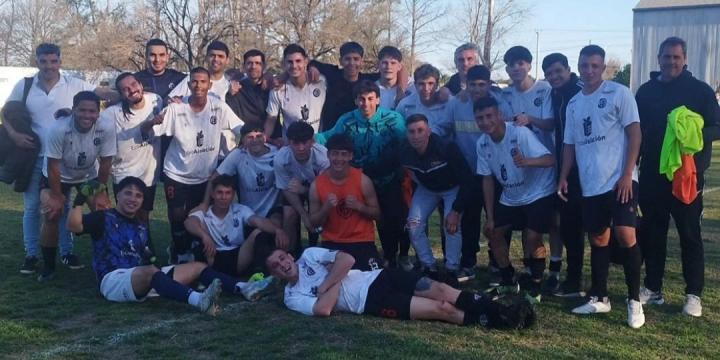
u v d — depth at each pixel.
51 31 46.41
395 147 6.92
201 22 31.12
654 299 6.12
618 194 5.48
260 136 7.11
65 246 7.35
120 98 7.20
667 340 5.17
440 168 6.62
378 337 5.07
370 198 6.34
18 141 6.89
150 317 5.61
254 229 6.83
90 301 6.07
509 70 6.55
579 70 5.64
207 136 7.24
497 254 6.43
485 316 5.32
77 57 32.25
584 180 5.66
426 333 5.18
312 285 5.79
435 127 7.16
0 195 12.84
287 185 6.98
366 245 6.38
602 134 5.55
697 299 5.81
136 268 5.95
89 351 4.82
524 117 6.21
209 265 6.77
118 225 6.20
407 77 7.81
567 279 6.43
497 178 6.33
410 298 5.46
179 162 7.24
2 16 53.66
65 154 6.73
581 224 6.27
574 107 5.75
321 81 7.72
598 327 5.45
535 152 5.99
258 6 31.23
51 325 5.38
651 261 6.11
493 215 6.40
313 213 6.36
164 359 4.69
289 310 5.78
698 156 5.74
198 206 7.05
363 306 5.57
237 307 5.87
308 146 6.71
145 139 7.21
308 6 31.42
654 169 5.88
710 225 9.88
